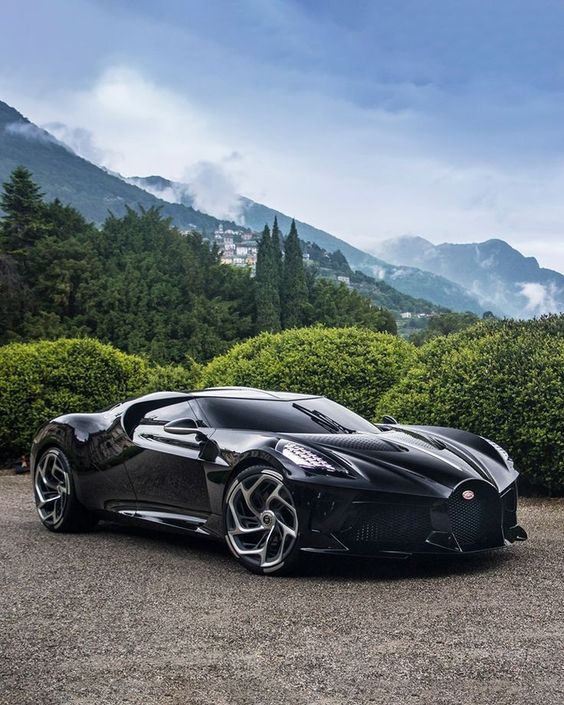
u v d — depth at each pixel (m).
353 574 4.95
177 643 3.55
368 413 10.29
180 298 84.50
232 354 11.64
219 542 5.85
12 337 60.84
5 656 3.40
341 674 3.12
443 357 9.09
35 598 4.41
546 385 8.02
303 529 4.79
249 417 5.65
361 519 4.75
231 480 5.27
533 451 8.04
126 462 6.04
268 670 3.17
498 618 3.88
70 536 6.41
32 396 12.22
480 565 5.15
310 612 4.04
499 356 8.53
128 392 13.05
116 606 4.22
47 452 6.66
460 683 3.01
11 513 7.76
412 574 4.91
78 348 12.84
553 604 4.16
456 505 4.90
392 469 4.93
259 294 91.75
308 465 4.87
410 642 3.51
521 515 7.30
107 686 3.02
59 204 90.56
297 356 10.57
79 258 75.88
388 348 10.70
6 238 73.81
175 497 5.71
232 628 3.77
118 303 73.25
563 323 9.30
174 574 5.00
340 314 94.69
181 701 2.86
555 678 3.05
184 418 5.84
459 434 5.95
